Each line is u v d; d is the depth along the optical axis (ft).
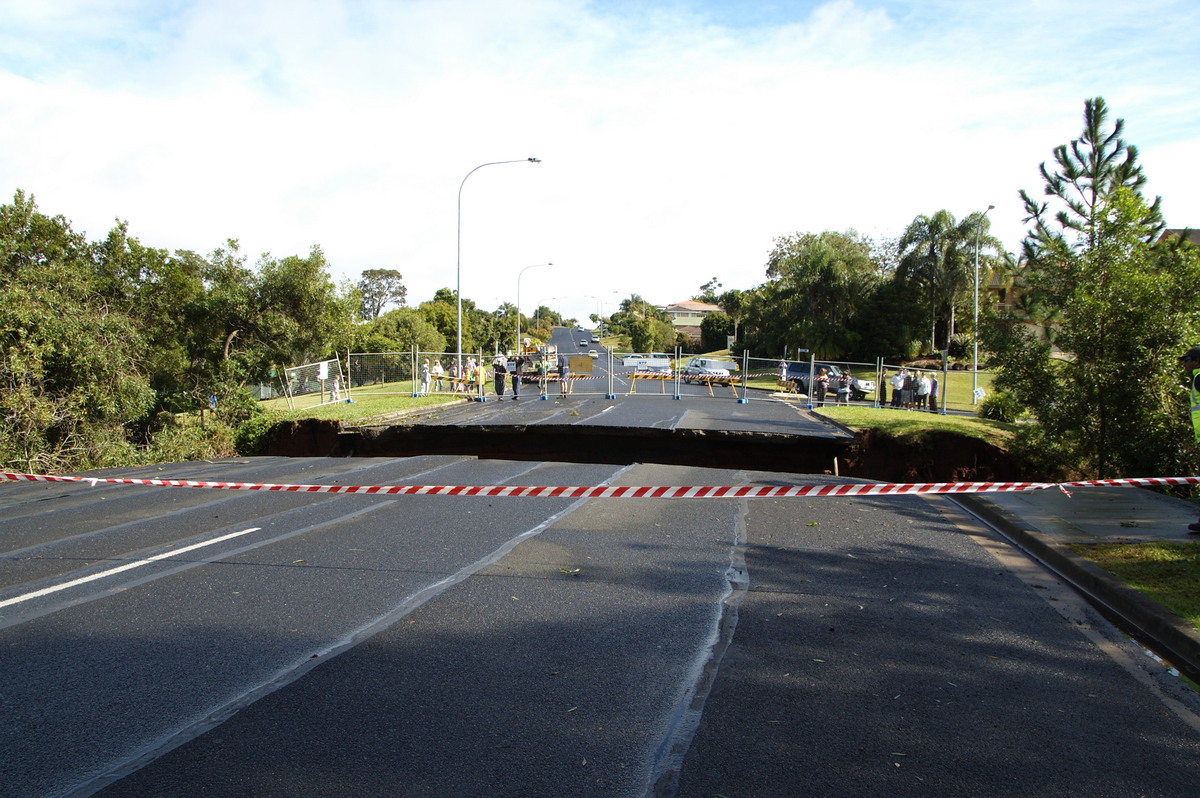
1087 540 23.93
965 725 12.64
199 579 20.66
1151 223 45.70
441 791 10.48
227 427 72.08
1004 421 74.74
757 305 232.53
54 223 76.95
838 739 12.09
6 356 53.83
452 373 110.83
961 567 22.29
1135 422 40.27
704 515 29.37
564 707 13.08
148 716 12.72
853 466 60.59
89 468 56.39
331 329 98.58
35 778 10.82
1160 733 12.50
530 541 24.91
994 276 168.66
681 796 10.43
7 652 15.55
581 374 109.29
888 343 176.76
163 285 85.66
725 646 15.92
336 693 13.57
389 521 28.12
